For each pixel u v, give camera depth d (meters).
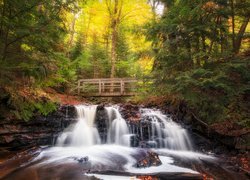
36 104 8.75
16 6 5.84
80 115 10.11
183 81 7.43
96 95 16.36
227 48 8.22
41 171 6.09
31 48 6.61
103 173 5.98
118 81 16.19
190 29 7.74
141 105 12.80
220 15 8.05
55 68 8.54
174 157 7.89
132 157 7.60
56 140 8.99
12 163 6.61
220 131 8.48
